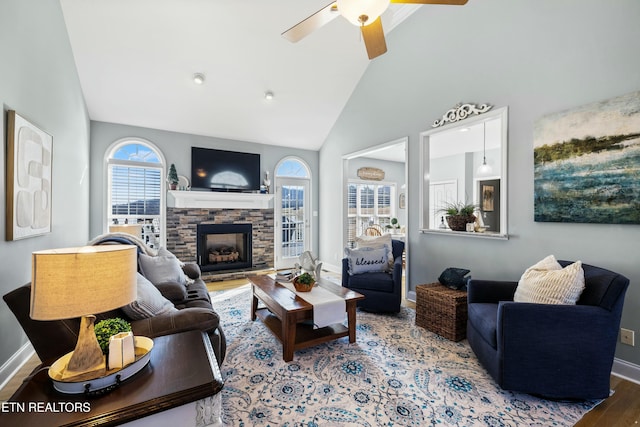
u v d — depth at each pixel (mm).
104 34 3357
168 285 2418
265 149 5867
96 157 4469
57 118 2887
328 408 1760
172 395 996
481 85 3025
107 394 985
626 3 2064
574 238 2350
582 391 1765
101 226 4473
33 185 2301
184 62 3871
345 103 5180
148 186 4852
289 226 6078
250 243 5668
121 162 4652
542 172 2504
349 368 2207
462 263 3266
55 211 2840
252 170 5652
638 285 2025
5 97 1946
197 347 1346
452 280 2908
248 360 2322
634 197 2008
